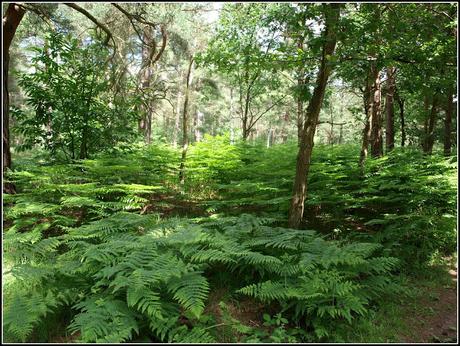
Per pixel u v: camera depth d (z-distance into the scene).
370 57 5.69
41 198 6.41
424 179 6.18
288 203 6.55
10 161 7.23
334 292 3.39
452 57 6.04
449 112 10.63
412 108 13.98
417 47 5.73
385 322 3.50
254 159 9.59
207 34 13.49
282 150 10.45
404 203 6.35
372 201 7.04
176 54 16.28
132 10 10.98
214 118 28.61
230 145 9.84
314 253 4.10
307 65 6.30
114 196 7.23
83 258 3.80
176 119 23.97
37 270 3.47
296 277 3.83
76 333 3.22
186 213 7.22
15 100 20.48
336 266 3.97
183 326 3.07
